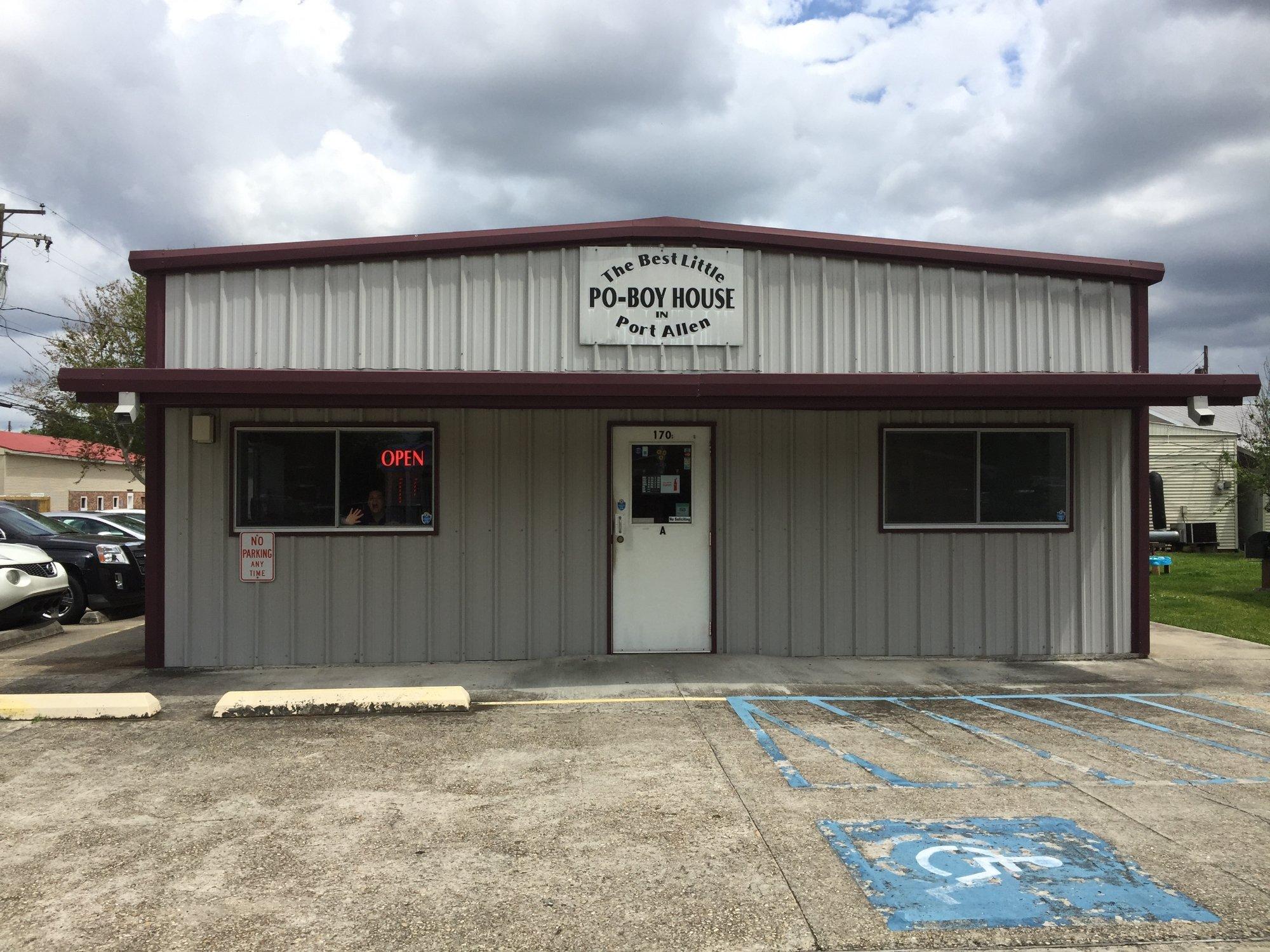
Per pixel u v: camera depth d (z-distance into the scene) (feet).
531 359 27.50
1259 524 90.02
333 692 22.22
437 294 27.45
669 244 27.81
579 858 13.42
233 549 27.50
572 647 28.27
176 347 27.17
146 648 27.27
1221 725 20.86
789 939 11.08
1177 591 48.85
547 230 27.50
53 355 100.48
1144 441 29.14
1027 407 26.63
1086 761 18.03
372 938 11.14
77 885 12.63
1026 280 28.66
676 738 19.66
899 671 26.81
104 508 142.20
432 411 28.07
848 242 27.89
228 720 21.36
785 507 28.66
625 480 28.50
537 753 18.62
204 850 13.79
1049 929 11.33
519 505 28.17
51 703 21.53
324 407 27.48
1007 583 28.86
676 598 28.53
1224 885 12.51
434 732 20.22
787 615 28.53
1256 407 80.53
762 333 27.91
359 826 14.73
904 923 11.46
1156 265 28.76
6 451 123.75
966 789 16.35
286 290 27.35
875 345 28.12
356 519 27.89
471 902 12.07
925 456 28.96
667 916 11.66
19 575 33.09
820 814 15.11
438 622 27.89
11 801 15.97
